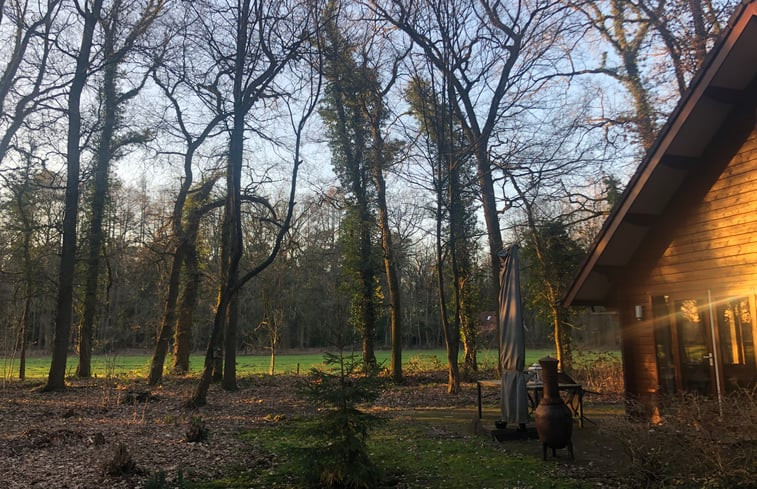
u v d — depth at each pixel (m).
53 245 21.33
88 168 18.59
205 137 20.31
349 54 17.34
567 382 10.30
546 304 20.39
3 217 20.33
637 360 9.80
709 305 8.44
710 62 7.41
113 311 32.31
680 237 9.02
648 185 8.81
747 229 7.88
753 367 7.76
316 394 5.96
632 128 17.38
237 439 8.98
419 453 7.97
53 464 6.99
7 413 11.84
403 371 23.41
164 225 20.44
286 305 29.52
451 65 16.86
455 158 16.92
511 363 8.96
